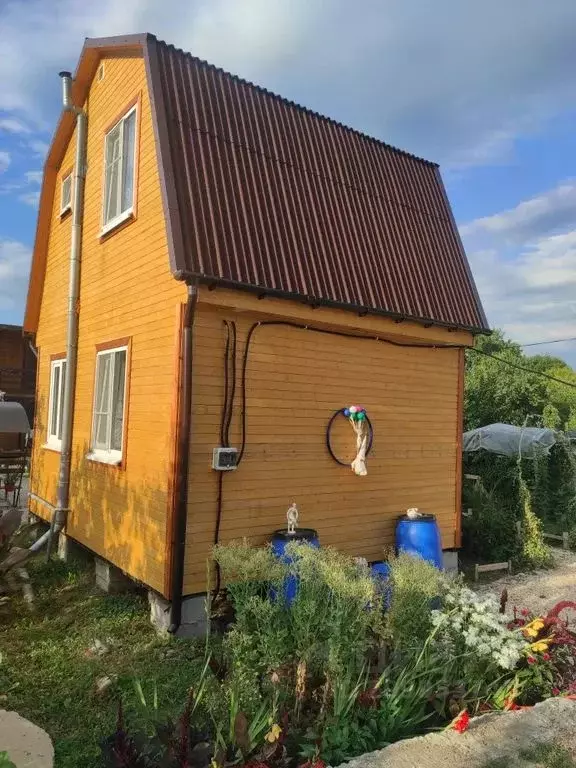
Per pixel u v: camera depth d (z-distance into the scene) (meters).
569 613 7.15
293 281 6.58
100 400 8.13
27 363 21.81
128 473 6.98
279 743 3.38
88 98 9.22
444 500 8.55
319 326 7.23
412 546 7.49
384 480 7.84
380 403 7.84
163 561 6.06
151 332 6.71
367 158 8.63
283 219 6.94
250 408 6.58
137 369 6.97
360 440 7.40
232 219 6.43
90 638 5.84
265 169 7.11
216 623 6.14
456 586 4.85
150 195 6.88
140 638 5.89
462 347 8.80
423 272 8.27
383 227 8.13
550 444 12.25
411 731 4.04
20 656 5.38
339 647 3.91
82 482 8.37
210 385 6.26
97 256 8.45
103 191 8.29
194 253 5.91
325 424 7.26
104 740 3.39
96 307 8.38
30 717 4.39
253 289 6.18
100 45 7.91
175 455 6.00
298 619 4.12
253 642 4.24
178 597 5.86
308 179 7.55
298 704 3.80
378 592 4.67
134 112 7.52
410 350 8.22
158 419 6.41
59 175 10.52
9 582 7.12
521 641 4.57
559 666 4.94
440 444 8.54
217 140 6.79
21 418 11.81
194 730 3.39
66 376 8.91
